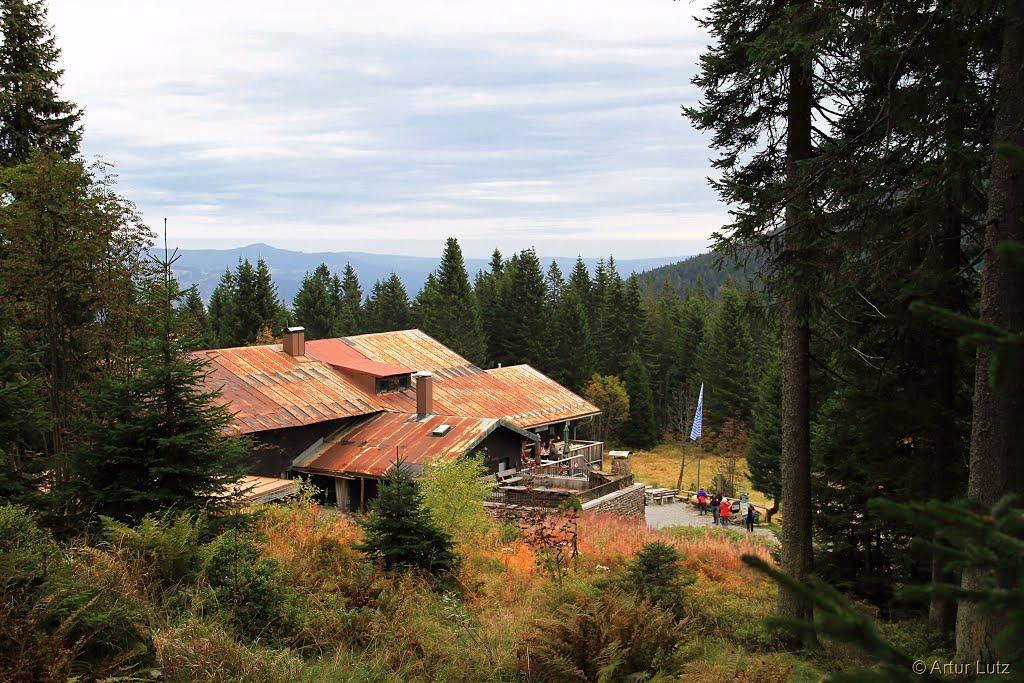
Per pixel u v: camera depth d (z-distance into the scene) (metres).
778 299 11.26
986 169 9.24
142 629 6.70
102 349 17.03
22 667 5.25
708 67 11.71
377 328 84.56
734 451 52.53
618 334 75.81
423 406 31.45
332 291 105.25
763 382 43.09
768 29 10.01
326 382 33.06
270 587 8.76
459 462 20.22
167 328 11.00
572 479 29.08
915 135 9.52
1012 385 7.80
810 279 10.47
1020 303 7.78
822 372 13.11
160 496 10.39
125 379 11.37
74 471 10.70
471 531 18.02
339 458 28.19
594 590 12.32
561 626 8.27
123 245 17.16
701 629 11.42
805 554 12.01
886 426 12.62
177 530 8.88
